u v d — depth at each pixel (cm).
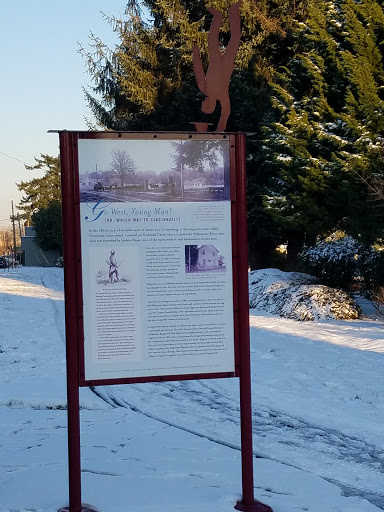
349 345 1235
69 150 484
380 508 504
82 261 485
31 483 542
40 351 1236
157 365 494
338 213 1769
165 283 495
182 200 498
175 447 652
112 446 655
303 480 559
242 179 506
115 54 2648
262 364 1070
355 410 782
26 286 3195
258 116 2427
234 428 730
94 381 485
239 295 505
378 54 1639
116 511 478
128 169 491
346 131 1666
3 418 780
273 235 2509
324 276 1991
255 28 2511
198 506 488
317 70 1781
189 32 2488
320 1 1847
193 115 2672
